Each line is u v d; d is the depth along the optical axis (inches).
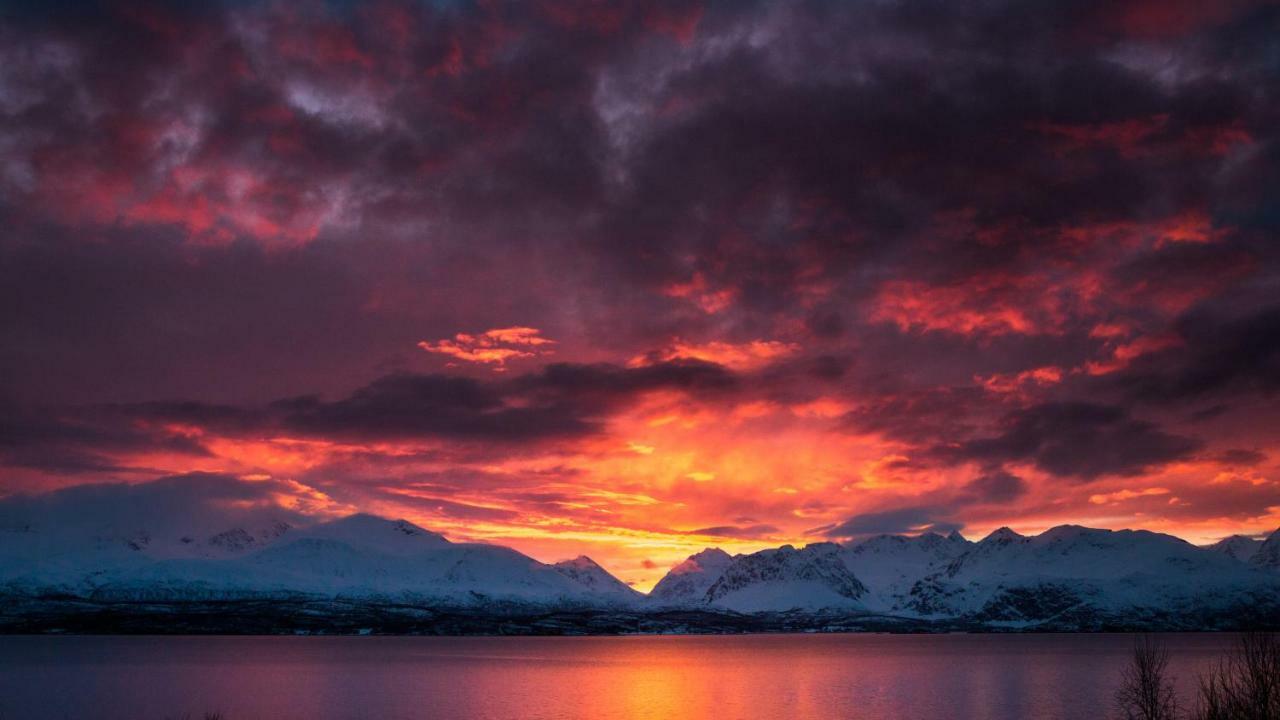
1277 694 2551.7
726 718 6619.1
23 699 7588.6
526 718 6584.6
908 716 6653.5
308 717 6584.6
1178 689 6998.0
